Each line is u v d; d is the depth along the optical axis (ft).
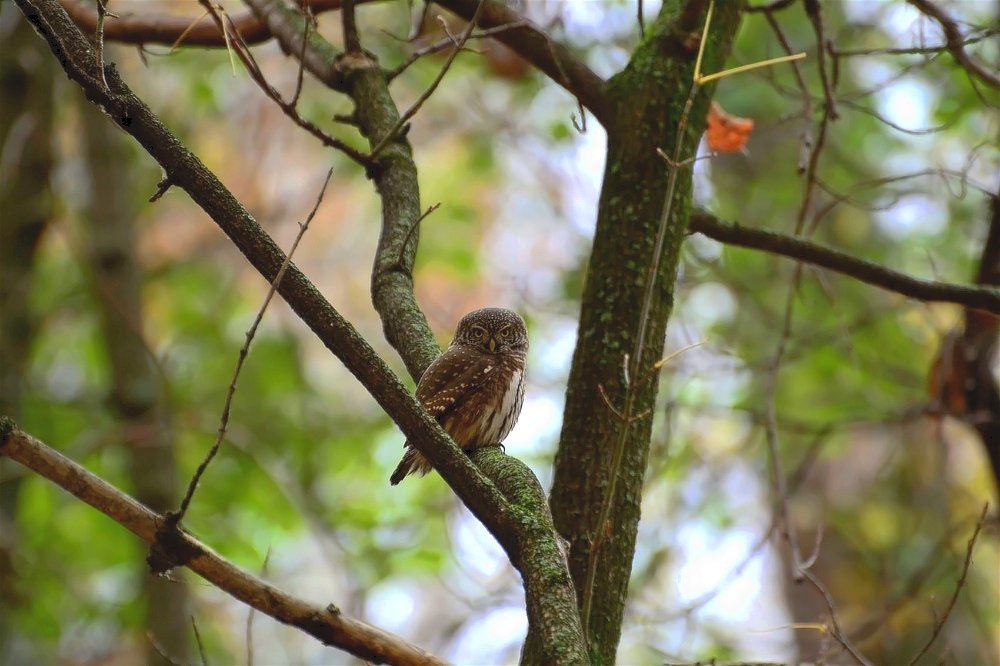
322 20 53.01
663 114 21.85
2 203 41.81
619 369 20.66
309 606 18.43
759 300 47.01
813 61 45.65
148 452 42.96
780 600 54.49
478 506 17.07
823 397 49.49
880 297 49.16
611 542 19.83
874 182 30.04
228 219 16.60
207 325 56.03
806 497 52.13
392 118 25.14
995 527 35.58
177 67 54.90
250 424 51.49
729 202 51.57
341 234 66.28
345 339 16.70
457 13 25.99
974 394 34.55
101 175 45.09
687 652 32.24
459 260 59.00
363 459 53.16
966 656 44.34
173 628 40.40
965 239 49.16
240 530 47.37
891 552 49.62
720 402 50.37
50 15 16.47
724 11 22.59
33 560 43.39
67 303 51.03
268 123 62.90
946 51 31.60
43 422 47.19
